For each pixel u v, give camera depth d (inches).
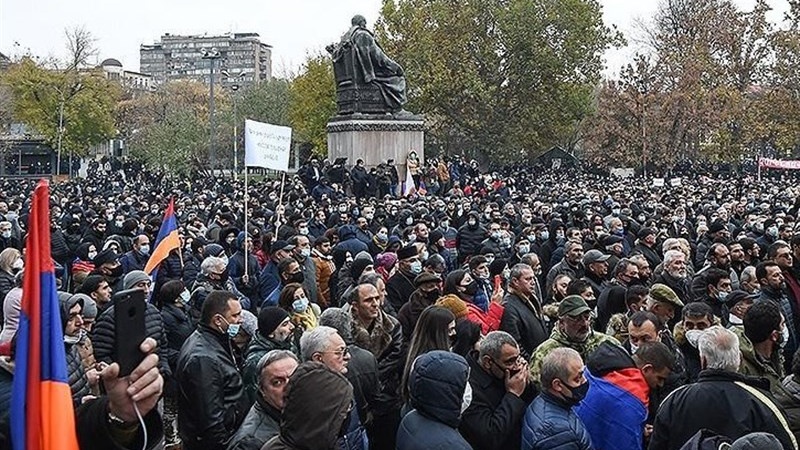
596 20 2915.8
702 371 241.3
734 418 227.3
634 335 301.6
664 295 337.1
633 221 852.0
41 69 3624.5
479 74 2898.6
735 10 2829.7
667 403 240.5
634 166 2751.0
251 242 663.1
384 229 747.4
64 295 259.1
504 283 511.8
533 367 292.8
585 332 297.3
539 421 245.4
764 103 2482.8
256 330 313.6
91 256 608.7
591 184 1939.0
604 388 259.9
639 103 2682.1
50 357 126.9
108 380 121.3
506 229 789.2
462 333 315.3
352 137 1686.8
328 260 593.0
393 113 1724.9
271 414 227.8
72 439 124.9
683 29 2886.3
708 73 2738.7
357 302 332.8
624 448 256.2
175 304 402.0
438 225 866.1
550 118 2940.5
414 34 2807.6
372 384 295.9
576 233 661.3
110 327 284.5
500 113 2942.9
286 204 1173.7
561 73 2898.6
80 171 3988.7
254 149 604.4
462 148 3289.9
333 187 1520.7
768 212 975.6
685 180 2058.3
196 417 281.7
